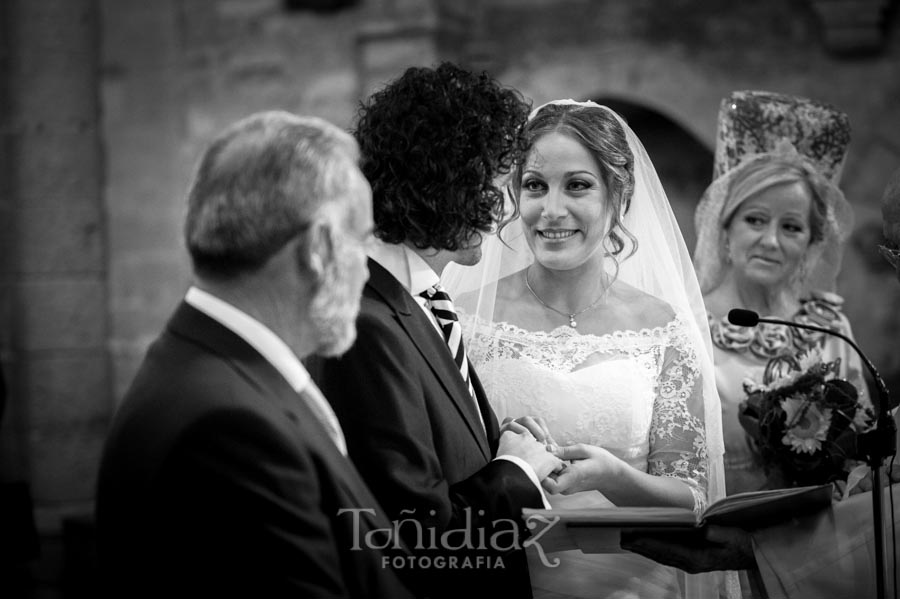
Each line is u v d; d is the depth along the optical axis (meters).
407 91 1.98
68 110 6.50
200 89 6.65
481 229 2.00
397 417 1.82
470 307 2.56
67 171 6.52
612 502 2.26
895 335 5.92
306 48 6.42
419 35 6.14
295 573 1.38
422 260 2.04
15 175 6.34
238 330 1.49
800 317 3.22
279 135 1.49
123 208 6.73
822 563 1.98
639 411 2.40
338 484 1.50
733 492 3.01
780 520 2.00
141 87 6.71
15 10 6.30
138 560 1.39
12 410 6.33
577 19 6.44
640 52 6.32
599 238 2.43
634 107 6.82
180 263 6.66
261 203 1.46
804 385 2.69
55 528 6.16
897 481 2.36
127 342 6.68
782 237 3.13
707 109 6.23
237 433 1.39
